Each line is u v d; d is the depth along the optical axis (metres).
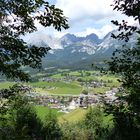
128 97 8.05
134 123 7.81
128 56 8.98
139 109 7.84
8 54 11.00
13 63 11.12
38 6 10.84
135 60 8.95
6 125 11.59
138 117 7.76
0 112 11.51
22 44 11.00
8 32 10.91
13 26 10.97
